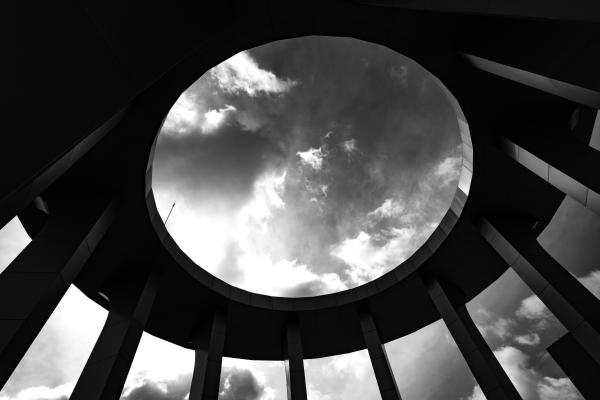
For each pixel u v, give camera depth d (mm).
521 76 13711
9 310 12438
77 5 5965
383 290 23469
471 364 19141
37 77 5844
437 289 22172
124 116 15828
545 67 12695
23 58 5676
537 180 19141
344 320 24844
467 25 14945
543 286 16844
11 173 5867
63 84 6102
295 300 24297
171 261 21000
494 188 19766
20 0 5551
